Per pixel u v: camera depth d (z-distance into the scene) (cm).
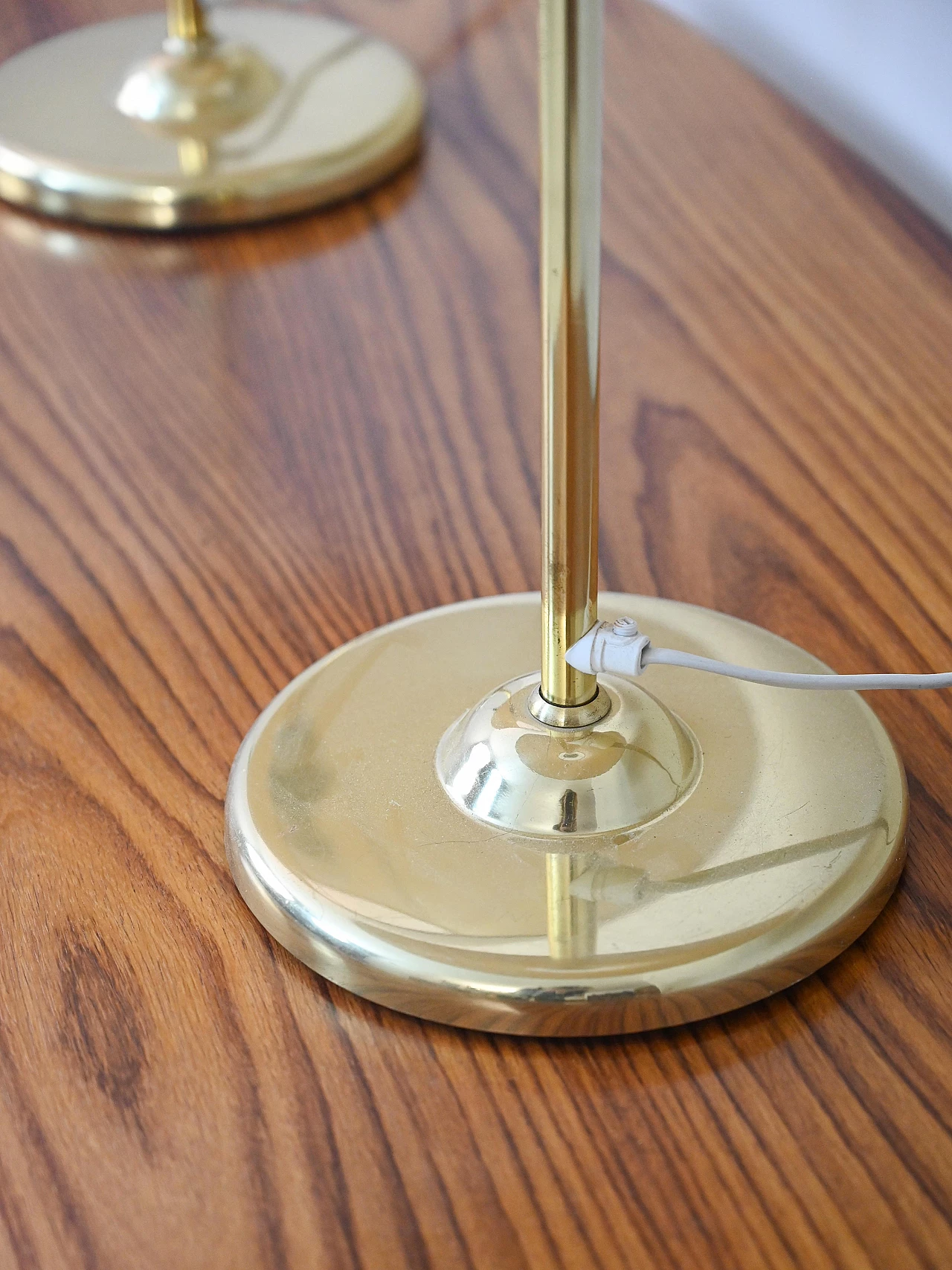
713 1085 59
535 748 63
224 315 91
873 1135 58
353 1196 57
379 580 76
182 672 72
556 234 57
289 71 106
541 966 60
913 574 75
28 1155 58
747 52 114
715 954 60
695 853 62
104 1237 57
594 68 56
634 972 60
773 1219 56
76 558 78
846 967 61
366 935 61
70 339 90
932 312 88
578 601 62
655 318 89
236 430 84
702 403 84
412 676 69
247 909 64
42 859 66
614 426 83
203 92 99
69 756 69
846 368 85
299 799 65
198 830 66
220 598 75
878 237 92
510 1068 60
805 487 79
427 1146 58
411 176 100
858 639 72
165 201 95
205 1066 60
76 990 62
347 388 86
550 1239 56
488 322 89
